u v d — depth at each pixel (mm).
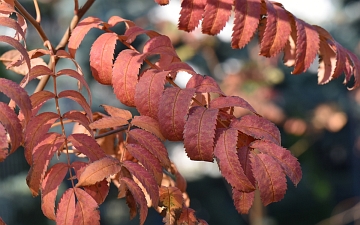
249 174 561
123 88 605
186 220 628
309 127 2770
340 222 2602
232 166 550
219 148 555
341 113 2773
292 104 3012
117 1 3125
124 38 646
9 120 519
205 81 595
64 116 592
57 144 577
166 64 679
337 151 4180
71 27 746
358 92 3355
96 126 593
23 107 528
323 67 713
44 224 2697
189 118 559
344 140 4074
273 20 647
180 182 759
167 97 566
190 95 566
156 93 579
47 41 679
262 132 572
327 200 3732
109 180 609
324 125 2748
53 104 2590
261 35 708
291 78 3309
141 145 598
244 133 585
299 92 3262
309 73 3400
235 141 555
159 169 586
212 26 638
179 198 633
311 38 660
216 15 636
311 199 3684
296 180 559
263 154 563
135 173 567
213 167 3525
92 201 551
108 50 625
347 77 699
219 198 3578
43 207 565
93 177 556
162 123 562
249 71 2256
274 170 557
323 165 4184
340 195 4156
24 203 2654
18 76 2205
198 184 3559
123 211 3637
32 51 638
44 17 3045
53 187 566
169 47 642
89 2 750
